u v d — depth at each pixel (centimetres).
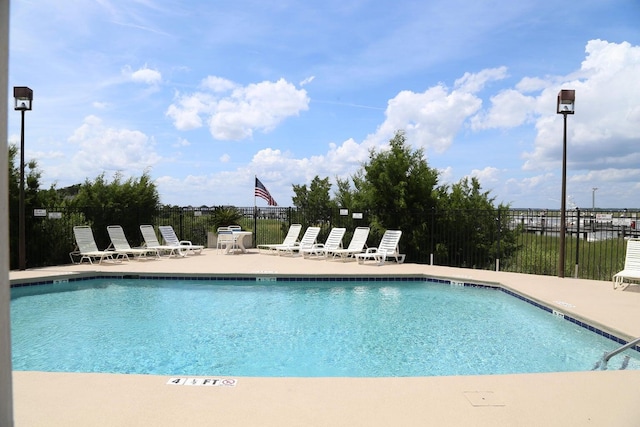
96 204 1596
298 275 1100
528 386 392
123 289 1030
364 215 1584
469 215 1505
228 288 1040
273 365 548
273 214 1872
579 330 679
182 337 663
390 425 311
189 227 1919
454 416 327
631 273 898
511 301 912
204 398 358
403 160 1452
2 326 135
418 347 622
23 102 1101
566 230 1205
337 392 373
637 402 357
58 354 584
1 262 133
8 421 137
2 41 128
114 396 361
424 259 1457
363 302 906
